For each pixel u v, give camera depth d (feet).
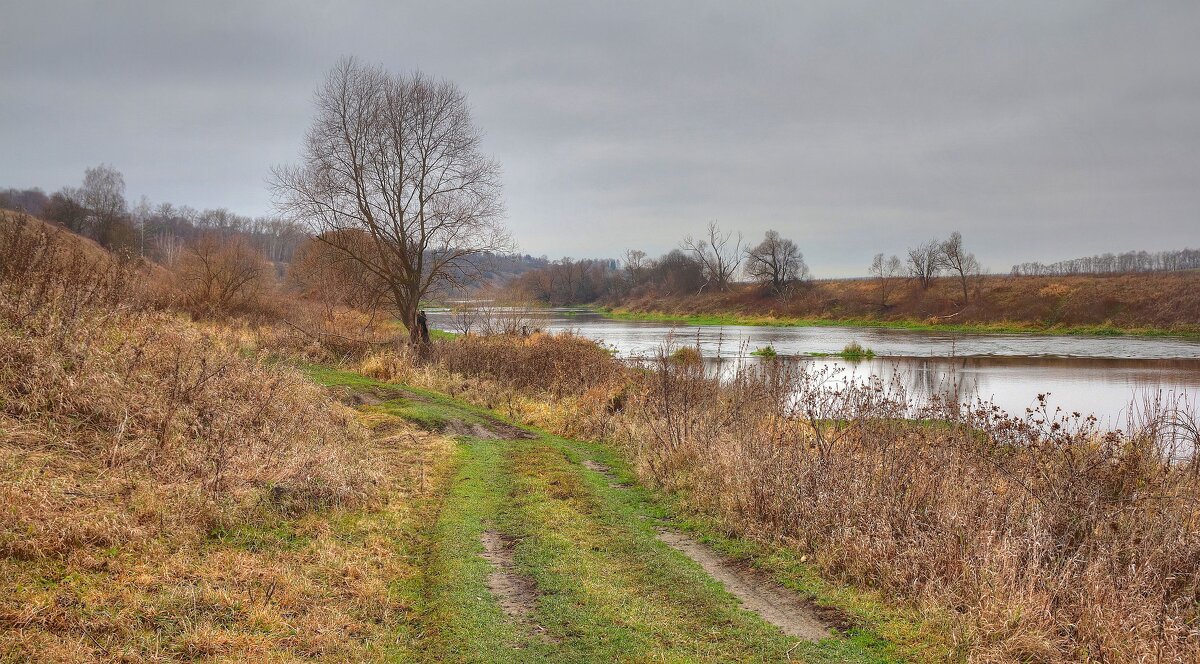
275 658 15.65
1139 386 87.71
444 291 104.53
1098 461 27.55
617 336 177.68
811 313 268.62
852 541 23.66
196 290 93.76
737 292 327.88
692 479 33.53
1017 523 23.73
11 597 15.69
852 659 17.46
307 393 39.45
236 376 35.29
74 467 23.12
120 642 15.17
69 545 18.47
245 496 24.31
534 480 33.24
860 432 32.24
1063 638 17.98
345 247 93.86
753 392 47.83
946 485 26.18
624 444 43.80
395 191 90.53
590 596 20.59
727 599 21.01
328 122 88.74
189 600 17.52
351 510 26.23
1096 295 203.51
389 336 84.64
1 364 27.17
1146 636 17.95
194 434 29.01
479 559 23.20
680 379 51.39
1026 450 30.17
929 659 17.57
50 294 33.45
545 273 418.31
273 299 104.78
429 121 89.86
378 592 19.97
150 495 22.49
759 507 27.99
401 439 38.09
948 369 108.27
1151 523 23.43
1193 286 194.39
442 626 18.39
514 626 18.62
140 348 32.14
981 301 227.40
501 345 73.72
